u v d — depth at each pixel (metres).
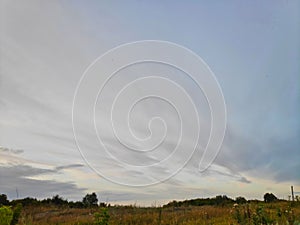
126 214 14.19
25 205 18.02
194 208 16.00
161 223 12.05
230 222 8.98
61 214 16.70
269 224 6.48
